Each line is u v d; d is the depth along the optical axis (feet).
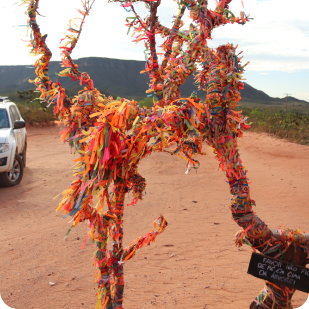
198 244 16.14
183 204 23.48
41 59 10.75
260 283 12.34
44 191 26.48
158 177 32.78
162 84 8.74
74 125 9.42
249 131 64.23
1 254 14.80
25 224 18.89
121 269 8.74
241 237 8.25
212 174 34.27
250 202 8.23
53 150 50.29
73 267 13.71
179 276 12.89
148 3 8.59
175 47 9.66
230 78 7.86
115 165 7.97
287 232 8.00
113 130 7.22
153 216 20.72
